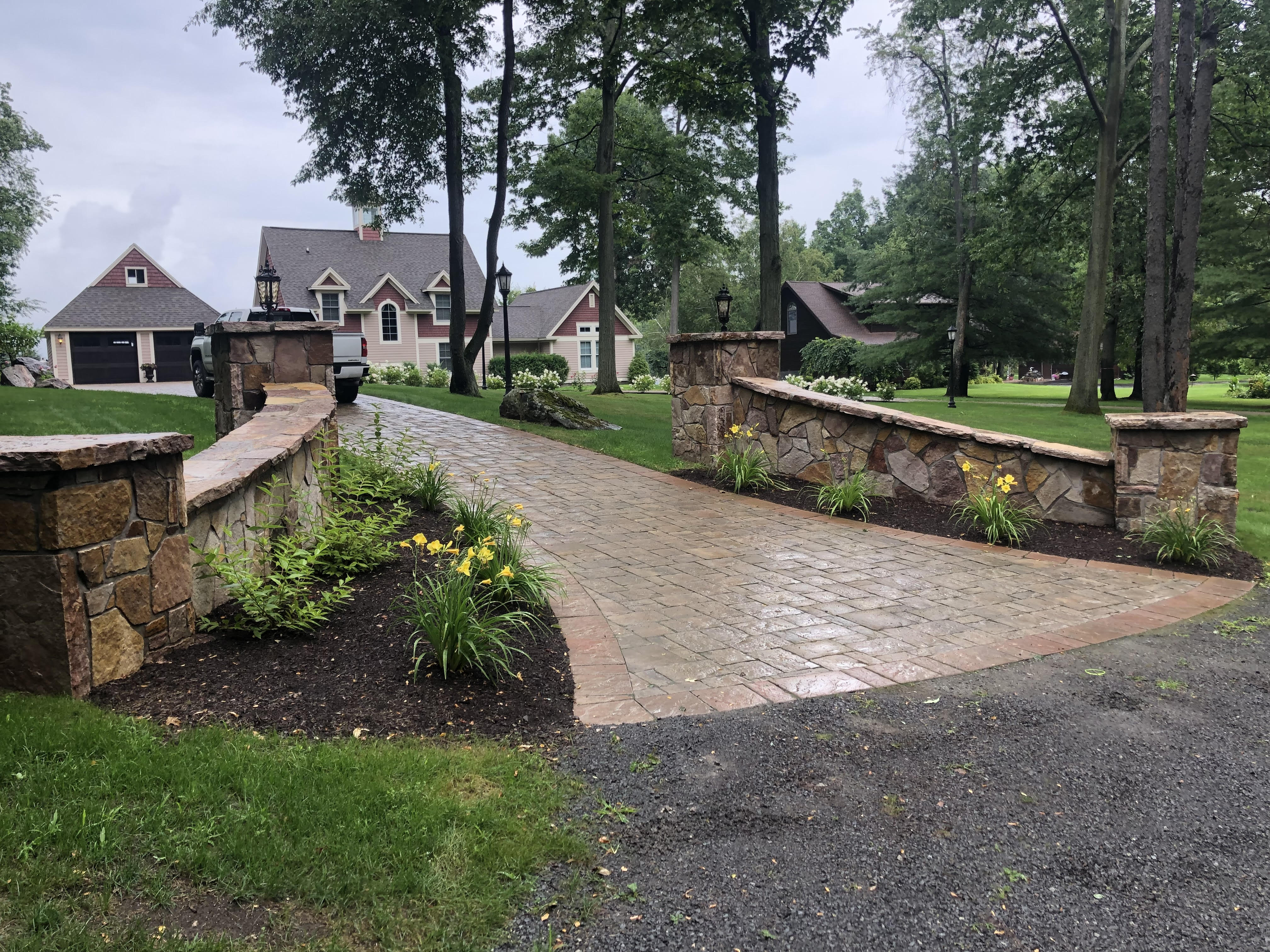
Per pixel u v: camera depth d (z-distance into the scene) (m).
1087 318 21.28
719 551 6.38
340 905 2.12
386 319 36.94
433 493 6.96
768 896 2.27
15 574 2.89
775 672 3.95
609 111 21.28
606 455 10.82
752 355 9.94
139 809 2.38
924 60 28.34
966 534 7.00
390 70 18.53
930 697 3.66
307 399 7.13
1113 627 4.67
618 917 2.16
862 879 2.35
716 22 18.39
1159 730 3.34
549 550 6.34
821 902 2.24
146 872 2.15
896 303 35.03
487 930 2.09
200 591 3.86
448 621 3.56
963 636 4.51
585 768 2.96
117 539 3.18
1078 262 36.22
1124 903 2.26
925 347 34.06
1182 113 14.00
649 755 3.07
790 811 2.70
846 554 6.34
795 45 18.50
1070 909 2.23
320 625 4.02
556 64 20.34
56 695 2.94
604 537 6.77
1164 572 5.94
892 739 3.24
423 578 4.84
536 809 2.63
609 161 21.64
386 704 3.27
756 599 5.16
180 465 3.57
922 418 8.01
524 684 3.64
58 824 2.26
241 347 8.44
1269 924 2.18
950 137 29.41
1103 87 22.31
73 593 2.96
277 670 3.47
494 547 4.70
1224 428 6.48
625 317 43.59
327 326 8.65
